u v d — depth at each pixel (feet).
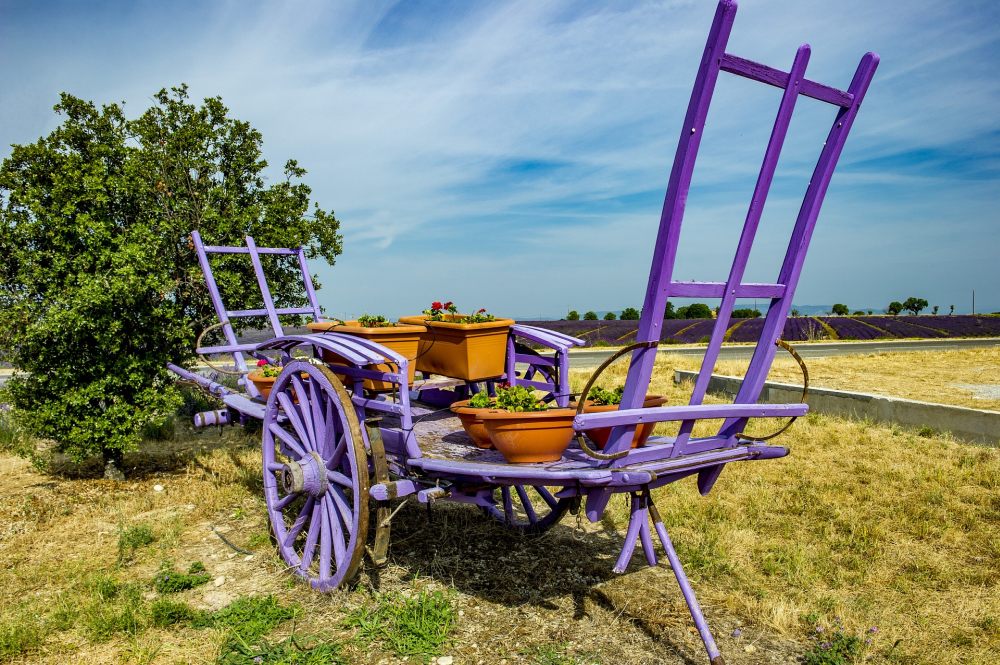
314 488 11.62
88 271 19.38
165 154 23.76
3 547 14.56
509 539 14.66
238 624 10.77
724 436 10.68
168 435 25.32
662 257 8.21
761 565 13.29
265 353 16.42
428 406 15.61
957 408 24.39
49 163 20.26
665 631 10.73
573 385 35.24
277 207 25.53
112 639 10.55
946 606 11.66
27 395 19.44
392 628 10.62
